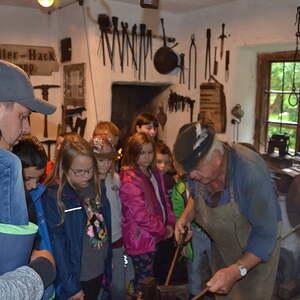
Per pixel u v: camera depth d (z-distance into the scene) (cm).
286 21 312
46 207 181
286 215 243
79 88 393
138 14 388
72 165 187
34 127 422
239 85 364
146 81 400
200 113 387
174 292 160
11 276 81
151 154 247
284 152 302
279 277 247
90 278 197
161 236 241
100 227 201
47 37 424
